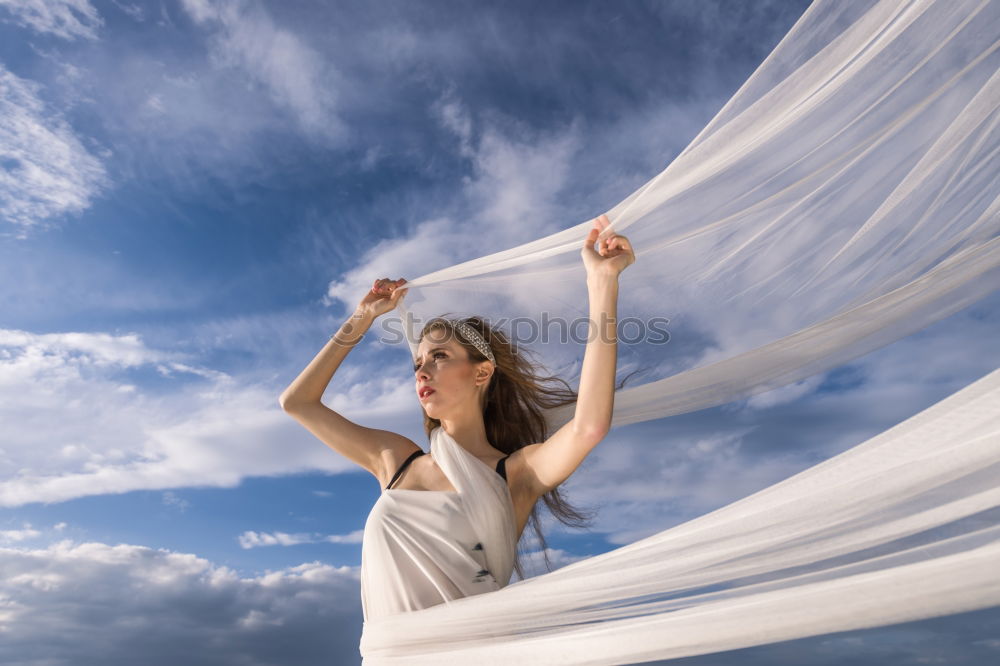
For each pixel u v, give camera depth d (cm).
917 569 106
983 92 167
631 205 190
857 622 109
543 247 221
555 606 153
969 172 180
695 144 176
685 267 225
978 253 185
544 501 239
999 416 112
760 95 172
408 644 181
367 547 207
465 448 227
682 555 136
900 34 161
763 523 126
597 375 189
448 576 195
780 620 117
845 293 212
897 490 112
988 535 109
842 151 182
